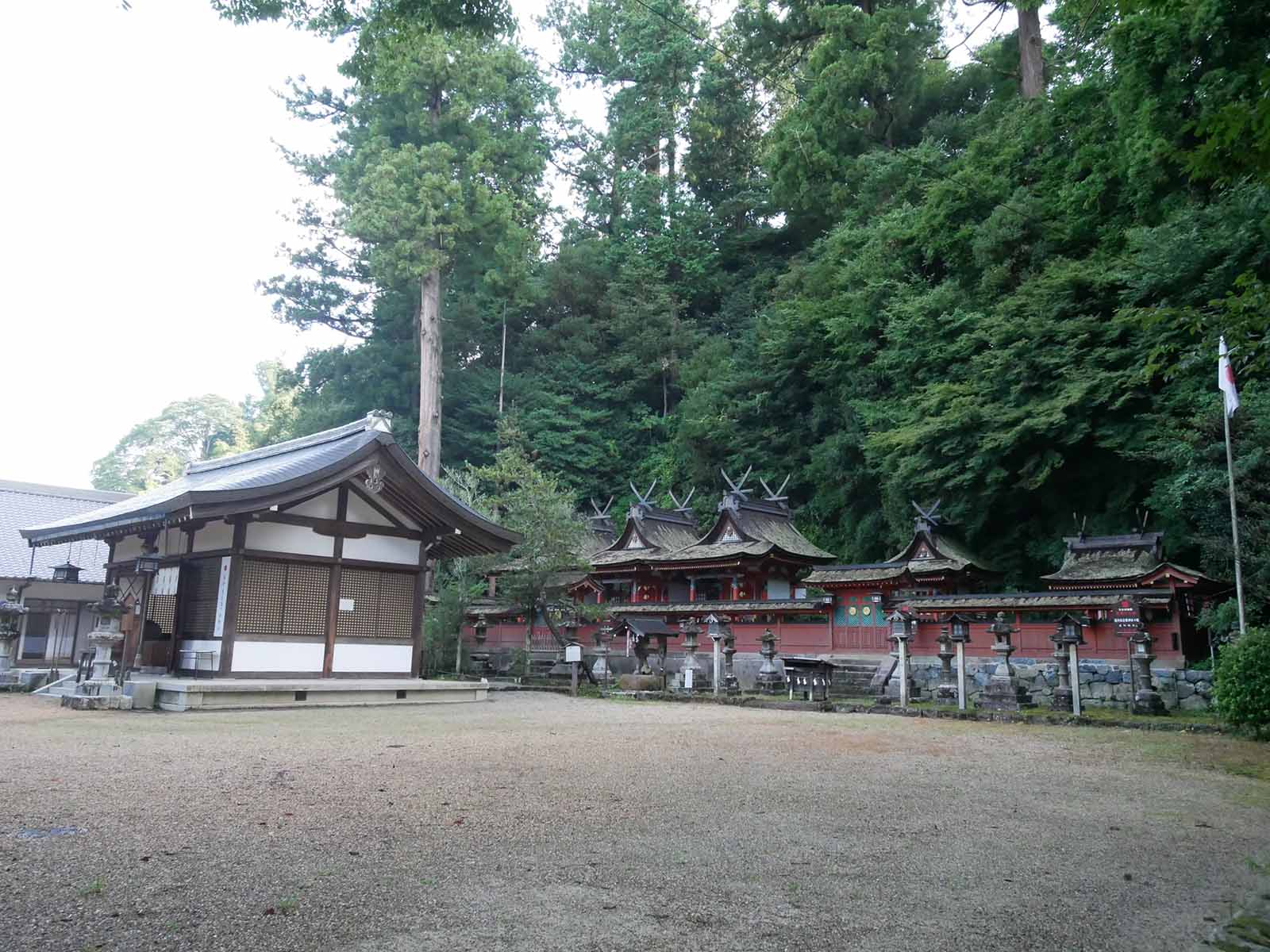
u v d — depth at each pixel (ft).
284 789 22.16
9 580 77.36
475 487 92.68
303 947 11.16
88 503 94.94
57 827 17.44
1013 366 72.38
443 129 117.60
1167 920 13.23
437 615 84.94
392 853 15.94
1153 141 62.08
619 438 152.05
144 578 52.60
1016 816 20.84
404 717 44.16
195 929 11.71
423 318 110.93
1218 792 24.68
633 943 11.66
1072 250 78.89
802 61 145.59
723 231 165.99
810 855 16.63
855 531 102.63
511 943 11.51
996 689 49.78
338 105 122.93
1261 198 55.11
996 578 77.05
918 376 86.28
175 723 39.17
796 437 115.44
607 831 18.08
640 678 67.00
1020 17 97.96
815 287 111.75
